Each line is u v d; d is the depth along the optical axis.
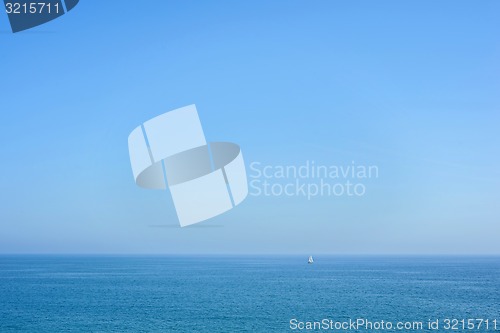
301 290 87.62
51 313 61.03
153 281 108.31
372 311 62.94
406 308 66.38
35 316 58.88
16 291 86.94
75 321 55.22
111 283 103.06
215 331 49.22
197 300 72.81
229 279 113.94
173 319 56.03
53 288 92.50
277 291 85.88
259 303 69.62
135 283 102.94
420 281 112.12
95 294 81.50
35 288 92.62
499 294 85.06
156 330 50.06
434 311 64.12
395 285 100.06
